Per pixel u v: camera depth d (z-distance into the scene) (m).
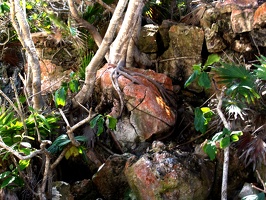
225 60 3.69
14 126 2.73
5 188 2.63
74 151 2.74
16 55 4.55
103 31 4.26
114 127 2.87
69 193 2.84
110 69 3.61
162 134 3.38
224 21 3.70
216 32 3.70
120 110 3.43
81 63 4.07
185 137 3.45
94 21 4.22
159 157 2.66
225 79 3.02
